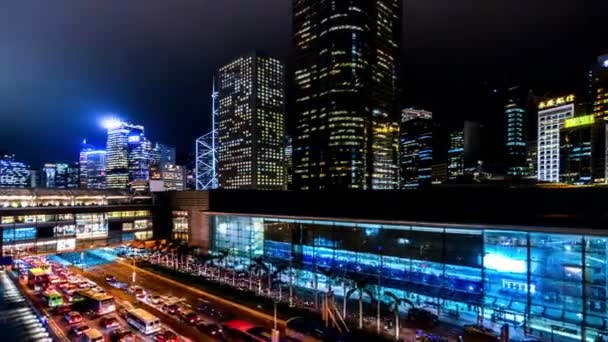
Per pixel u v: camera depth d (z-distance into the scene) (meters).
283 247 86.94
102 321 61.66
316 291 68.00
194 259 101.56
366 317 62.12
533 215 59.47
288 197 101.06
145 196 150.75
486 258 57.56
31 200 125.19
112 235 135.38
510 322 54.28
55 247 123.31
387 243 69.00
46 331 59.38
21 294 78.88
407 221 65.81
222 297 73.94
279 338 53.25
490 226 56.25
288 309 66.06
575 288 49.88
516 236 54.94
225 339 55.12
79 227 128.75
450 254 61.41
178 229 132.12
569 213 57.91
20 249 116.31
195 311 66.31
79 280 85.69
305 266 80.88
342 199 88.69
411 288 64.50
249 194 115.38
